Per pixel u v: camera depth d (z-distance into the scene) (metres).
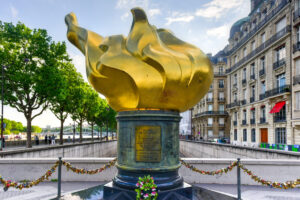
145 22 4.08
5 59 19.17
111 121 50.88
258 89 31.00
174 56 3.94
